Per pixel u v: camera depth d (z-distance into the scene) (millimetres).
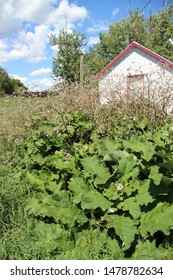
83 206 2461
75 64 20062
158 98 4781
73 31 20328
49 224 2785
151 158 2582
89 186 2656
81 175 2924
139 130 3996
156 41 29609
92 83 5898
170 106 4645
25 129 4859
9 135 4840
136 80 5379
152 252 2342
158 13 29203
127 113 4531
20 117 5098
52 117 4750
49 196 2850
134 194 2527
